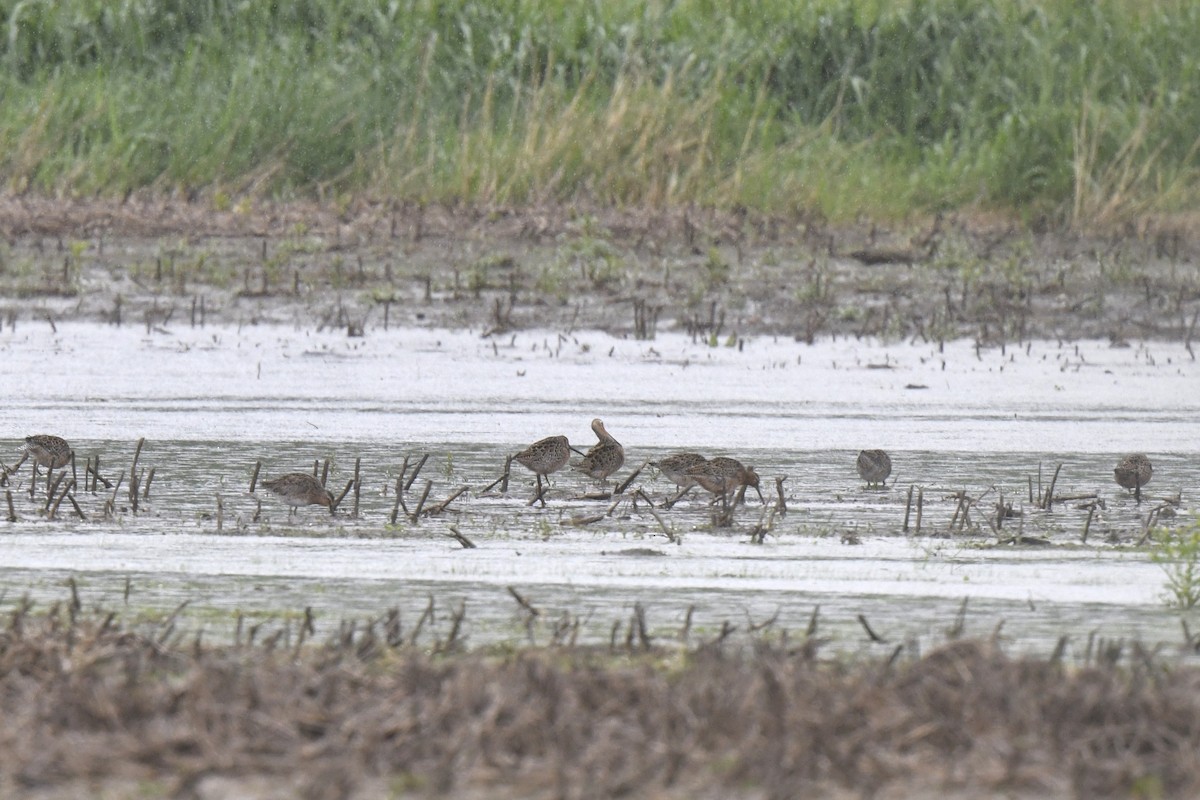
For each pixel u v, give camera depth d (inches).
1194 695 911.0
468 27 3609.7
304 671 951.0
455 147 3353.8
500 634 1152.8
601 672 955.3
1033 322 2869.1
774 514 1667.1
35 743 840.3
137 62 3580.2
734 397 2369.6
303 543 1498.5
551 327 2763.3
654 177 3280.0
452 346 2642.7
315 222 3134.8
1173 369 2635.3
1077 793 802.2
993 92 3703.3
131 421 2142.0
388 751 837.2
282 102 3393.2
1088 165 3503.9
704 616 1222.3
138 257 2952.8
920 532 1585.9
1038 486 1833.2
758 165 3358.8
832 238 3127.5
